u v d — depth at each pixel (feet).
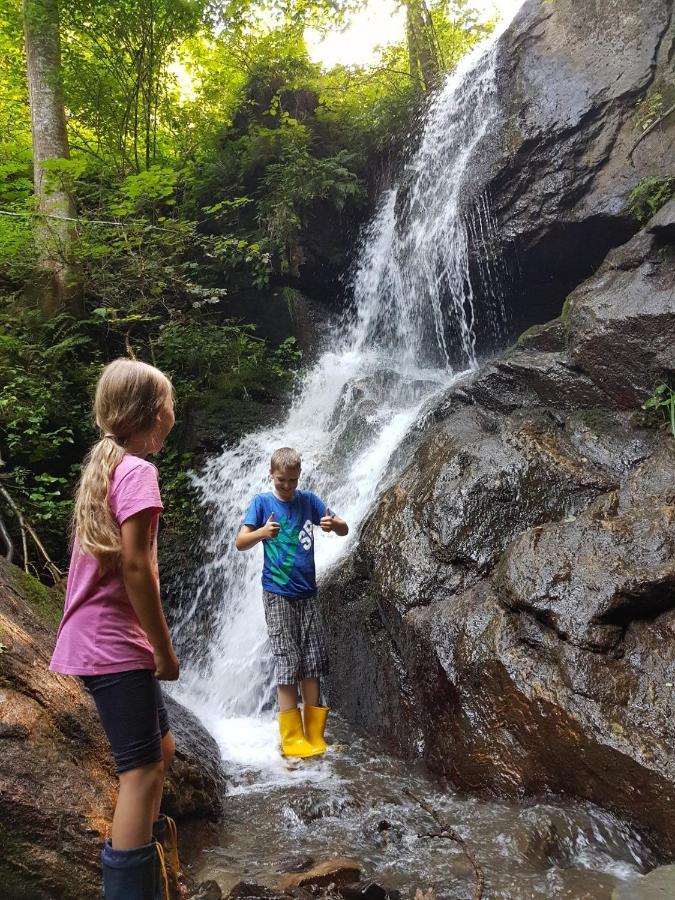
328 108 36.04
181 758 9.54
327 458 22.02
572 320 17.33
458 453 14.85
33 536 17.93
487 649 10.96
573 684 9.97
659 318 15.33
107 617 5.98
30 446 21.57
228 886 7.83
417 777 11.22
